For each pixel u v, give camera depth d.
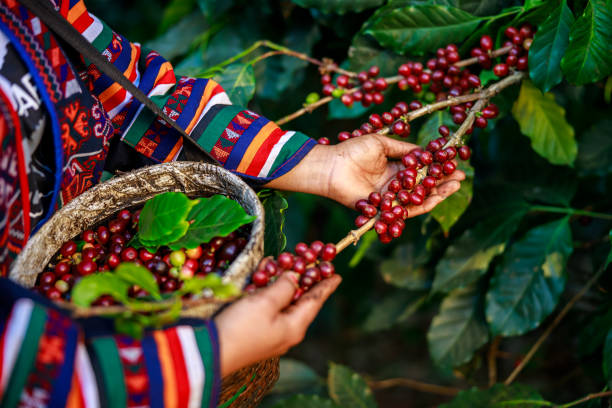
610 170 1.46
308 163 1.07
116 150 1.15
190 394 0.71
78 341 0.67
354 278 2.64
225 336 0.75
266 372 0.99
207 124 1.10
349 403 1.54
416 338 2.54
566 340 1.93
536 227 1.39
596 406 1.25
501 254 1.52
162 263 0.95
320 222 2.60
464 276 1.46
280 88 1.52
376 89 1.27
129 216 1.04
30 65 0.84
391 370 2.51
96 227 1.04
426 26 1.23
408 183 0.99
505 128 1.75
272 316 0.77
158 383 0.69
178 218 0.91
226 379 0.85
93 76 1.06
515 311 1.35
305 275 0.88
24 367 0.63
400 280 1.71
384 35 1.25
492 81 1.28
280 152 1.06
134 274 0.75
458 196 1.27
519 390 1.32
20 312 0.65
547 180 1.53
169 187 1.03
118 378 0.68
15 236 0.88
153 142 1.11
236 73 1.36
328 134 1.97
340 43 1.55
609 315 1.28
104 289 0.72
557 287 1.32
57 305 0.69
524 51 1.19
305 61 1.51
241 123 1.10
